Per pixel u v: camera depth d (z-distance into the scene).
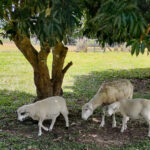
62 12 2.54
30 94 8.48
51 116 4.81
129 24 2.17
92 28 3.91
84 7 2.90
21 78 11.45
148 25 2.22
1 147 4.00
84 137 4.58
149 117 4.45
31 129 5.00
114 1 2.16
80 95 8.29
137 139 4.46
